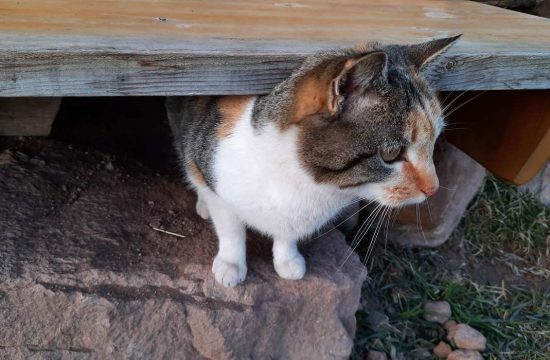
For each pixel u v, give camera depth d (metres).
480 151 0.97
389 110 0.63
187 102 0.77
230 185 0.70
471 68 0.77
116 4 0.82
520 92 0.90
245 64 0.68
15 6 0.77
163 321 0.74
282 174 0.67
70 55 0.64
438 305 0.99
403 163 0.67
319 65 0.64
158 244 0.81
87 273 0.75
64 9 0.78
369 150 0.64
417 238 1.10
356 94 0.62
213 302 0.75
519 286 1.08
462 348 0.93
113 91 0.66
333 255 0.84
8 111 0.97
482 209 1.17
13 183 0.88
